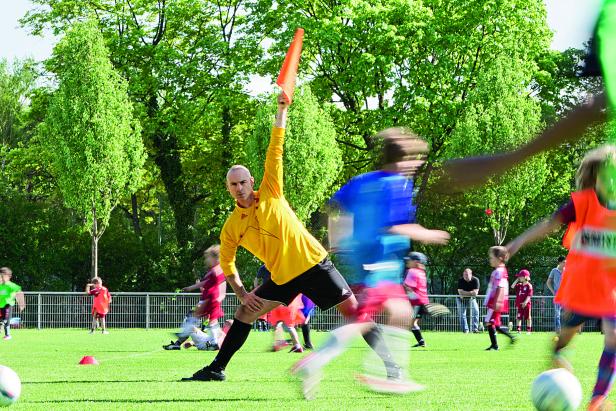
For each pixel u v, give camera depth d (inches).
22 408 269.3
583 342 828.6
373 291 308.8
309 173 1376.7
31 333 1068.5
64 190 1323.8
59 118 1316.4
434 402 287.3
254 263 1568.7
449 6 1475.1
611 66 139.2
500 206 1384.1
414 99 1423.5
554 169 1640.0
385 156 305.0
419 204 319.3
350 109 1547.7
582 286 250.2
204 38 1577.3
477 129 1350.9
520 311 1149.1
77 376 406.3
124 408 270.5
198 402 288.4
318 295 320.8
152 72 1601.9
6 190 1685.5
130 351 664.4
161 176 1718.8
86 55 1320.1
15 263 1594.5
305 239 320.8
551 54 1593.3
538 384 211.6
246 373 420.8
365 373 318.3
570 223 262.8
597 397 241.1
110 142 1317.7
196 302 1230.9
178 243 1696.6
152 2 1636.3
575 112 149.3
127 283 1605.6
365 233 306.8
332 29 1424.7
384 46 1450.5
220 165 1721.2
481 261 1690.5
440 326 1202.6
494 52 1446.9
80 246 1609.3
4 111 2058.3
